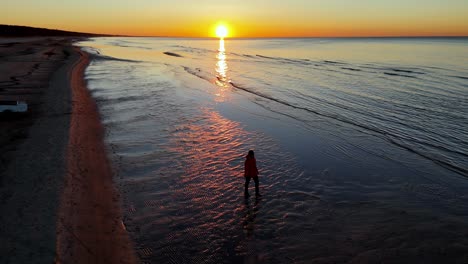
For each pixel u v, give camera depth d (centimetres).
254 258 806
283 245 858
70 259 739
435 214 1016
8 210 903
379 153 1543
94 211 957
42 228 836
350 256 813
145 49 10625
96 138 1588
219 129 1852
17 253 737
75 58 5466
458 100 2670
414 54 8019
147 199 1066
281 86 3416
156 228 912
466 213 1024
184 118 2042
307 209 1041
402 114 2255
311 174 1305
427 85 3406
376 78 3978
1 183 1057
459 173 1327
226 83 3556
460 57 6862
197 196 1105
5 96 2308
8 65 4100
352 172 1330
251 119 2081
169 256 803
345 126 1967
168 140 1638
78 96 2438
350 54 8512
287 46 14738
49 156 1296
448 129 1912
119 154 1424
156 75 3944
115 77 3650
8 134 1544
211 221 961
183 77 3869
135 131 1748
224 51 10550
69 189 1053
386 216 1002
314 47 13175
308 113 2266
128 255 793
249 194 1134
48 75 3353
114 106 2267
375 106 2500
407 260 798
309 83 3625
